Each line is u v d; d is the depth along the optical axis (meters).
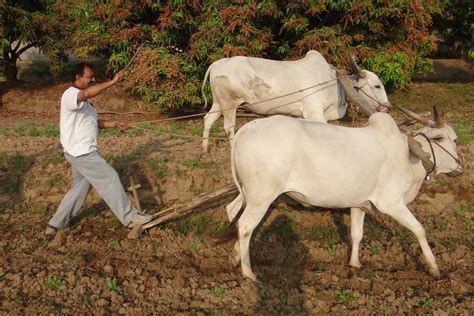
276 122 4.52
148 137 8.36
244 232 4.66
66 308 4.33
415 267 5.39
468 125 9.47
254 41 9.60
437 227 6.16
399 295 4.75
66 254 5.34
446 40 18.17
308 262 5.49
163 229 5.94
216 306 4.48
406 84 11.59
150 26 10.12
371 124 4.86
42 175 6.83
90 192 6.56
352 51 9.77
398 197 4.85
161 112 11.31
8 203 6.54
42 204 6.51
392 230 6.11
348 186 4.59
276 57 10.70
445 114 10.71
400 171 4.82
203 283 4.85
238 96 6.92
